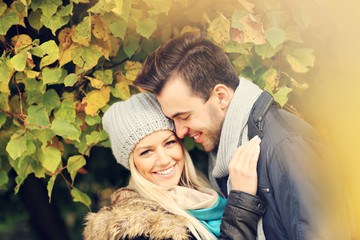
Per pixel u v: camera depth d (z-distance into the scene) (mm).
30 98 1953
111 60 2131
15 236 4738
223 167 1832
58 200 3391
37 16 1862
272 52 2029
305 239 1516
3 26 1791
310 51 2084
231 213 1675
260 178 1699
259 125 1737
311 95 2240
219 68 1828
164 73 1799
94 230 1762
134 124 1884
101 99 2008
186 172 2105
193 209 1909
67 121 1868
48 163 1975
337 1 1928
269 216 1691
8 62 1799
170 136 1947
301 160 1603
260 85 2088
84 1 1863
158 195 1895
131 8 1883
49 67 2021
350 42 1599
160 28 2156
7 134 2090
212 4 2004
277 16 2006
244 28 1897
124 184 3203
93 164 3102
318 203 1538
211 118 1835
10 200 3572
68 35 1890
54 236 3512
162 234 1652
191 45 1830
